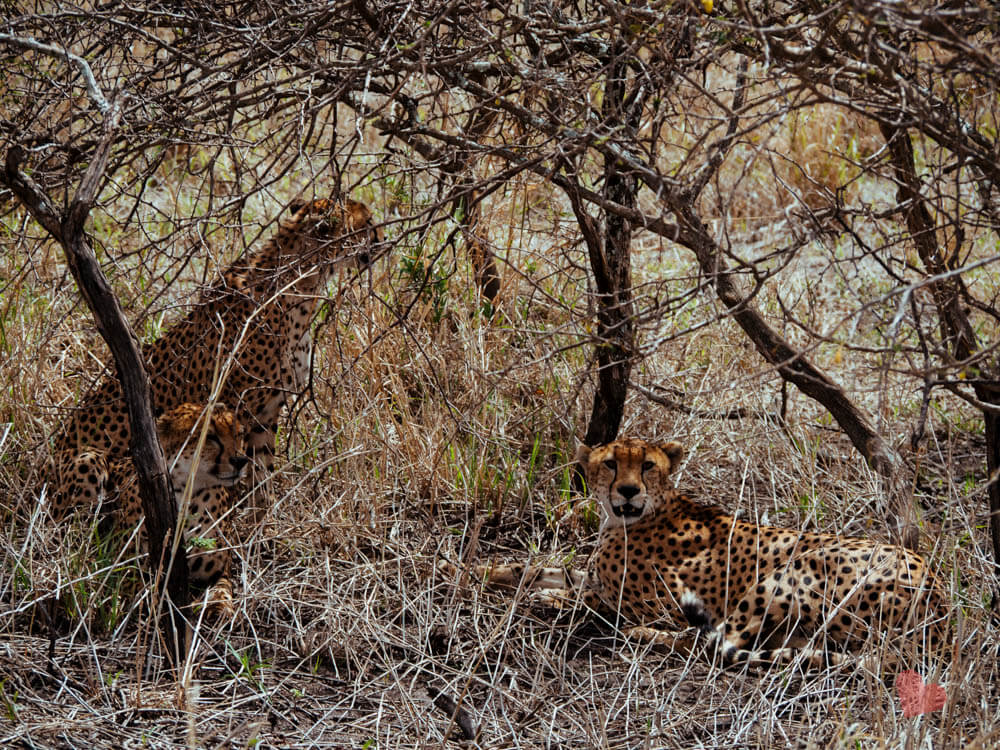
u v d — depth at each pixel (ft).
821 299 47.06
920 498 37.55
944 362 26.20
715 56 24.38
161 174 54.13
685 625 31.32
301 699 27.84
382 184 38.55
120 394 35.53
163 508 27.09
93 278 25.53
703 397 40.55
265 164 52.39
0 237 41.73
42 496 31.12
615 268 34.71
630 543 32.42
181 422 31.37
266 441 36.40
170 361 36.50
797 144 58.44
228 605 30.78
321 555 33.68
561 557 35.01
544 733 26.71
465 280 43.73
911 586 28.19
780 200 55.01
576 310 41.39
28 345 40.60
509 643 30.48
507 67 28.35
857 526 35.94
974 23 24.79
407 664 29.50
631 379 40.24
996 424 30.99
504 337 41.45
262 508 34.30
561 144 26.78
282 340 36.45
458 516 37.42
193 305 31.76
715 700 28.22
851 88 27.04
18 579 30.25
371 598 31.19
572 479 37.70
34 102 31.07
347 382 37.73
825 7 25.68
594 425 36.94
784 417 39.88
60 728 25.07
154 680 27.76
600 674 29.63
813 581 29.58
